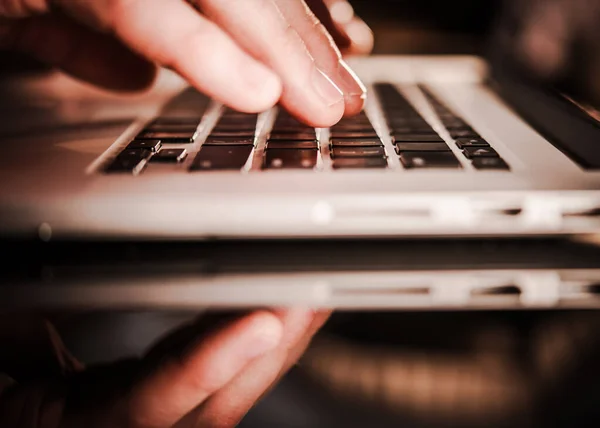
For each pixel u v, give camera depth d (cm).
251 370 22
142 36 26
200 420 20
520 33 44
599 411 25
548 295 22
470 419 25
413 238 22
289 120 30
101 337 25
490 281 22
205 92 26
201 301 22
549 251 22
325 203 22
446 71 39
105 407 21
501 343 29
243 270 22
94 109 32
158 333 25
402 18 54
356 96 27
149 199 22
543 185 22
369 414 25
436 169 24
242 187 22
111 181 23
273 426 25
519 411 26
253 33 26
